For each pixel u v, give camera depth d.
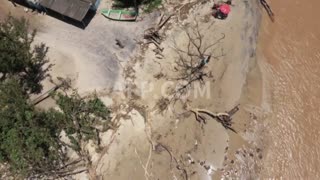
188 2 42.03
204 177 35.41
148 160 35.41
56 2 40.34
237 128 37.41
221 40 40.19
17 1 42.53
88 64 39.56
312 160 36.62
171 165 35.44
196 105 37.69
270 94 39.41
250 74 40.06
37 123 33.72
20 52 34.88
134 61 39.50
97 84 38.59
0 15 42.38
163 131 36.53
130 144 35.88
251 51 40.97
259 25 42.69
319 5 44.03
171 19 41.28
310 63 41.09
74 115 36.03
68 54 40.09
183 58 39.31
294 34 42.53
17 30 35.03
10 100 33.97
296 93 39.56
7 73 37.50
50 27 41.53
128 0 42.00
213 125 37.09
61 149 35.44
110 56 39.78
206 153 36.19
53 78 39.09
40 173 34.38
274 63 41.03
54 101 38.00
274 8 43.69
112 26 41.16
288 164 36.44
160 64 39.16
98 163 35.16
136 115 37.00
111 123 36.66
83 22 40.94
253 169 36.12
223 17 40.94
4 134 33.88
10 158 33.69
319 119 38.38
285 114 38.56
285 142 37.34
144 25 41.00
